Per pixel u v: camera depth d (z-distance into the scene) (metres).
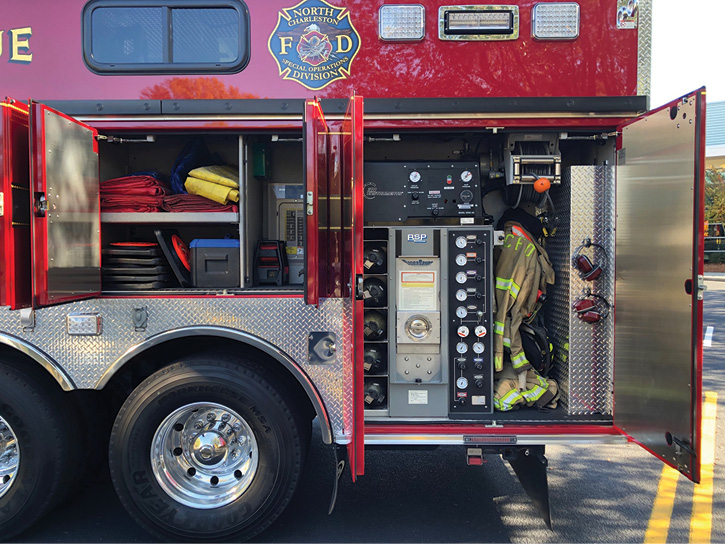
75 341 2.75
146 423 2.71
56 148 2.50
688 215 2.48
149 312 2.77
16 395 2.69
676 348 2.57
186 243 3.46
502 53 2.91
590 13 2.91
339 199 2.90
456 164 3.18
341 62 2.91
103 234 3.07
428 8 2.90
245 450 2.88
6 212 2.40
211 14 2.91
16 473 2.74
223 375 2.70
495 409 3.12
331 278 2.88
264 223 3.44
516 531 2.94
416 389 3.04
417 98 2.90
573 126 2.94
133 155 3.50
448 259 3.03
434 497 3.37
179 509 2.73
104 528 2.96
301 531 2.94
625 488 3.51
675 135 2.55
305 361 2.78
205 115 2.90
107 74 2.91
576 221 3.03
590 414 3.05
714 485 3.54
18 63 2.92
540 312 3.44
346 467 3.42
